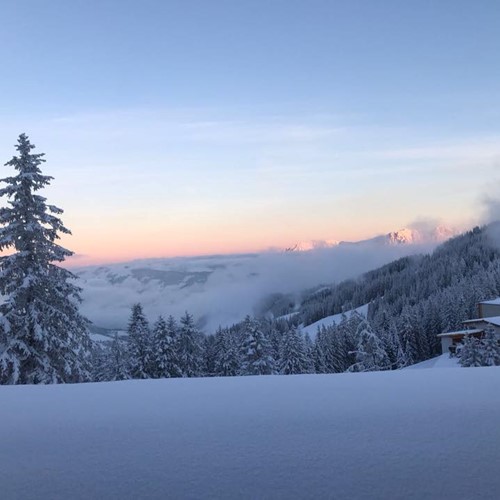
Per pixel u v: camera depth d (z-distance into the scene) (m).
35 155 21.73
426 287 133.62
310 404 5.30
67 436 4.20
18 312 20.44
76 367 21.59
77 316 21.88
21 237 20.91
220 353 54.16
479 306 78.44
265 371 46.66
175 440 3.90
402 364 79.19
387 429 4.01
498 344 44.50
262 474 3.03
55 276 21.48
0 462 3.48
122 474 3.13
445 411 4.64
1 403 6.23
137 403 5.89
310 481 2.89
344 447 3.54
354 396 5.75
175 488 2.86
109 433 4.25
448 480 2.86
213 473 3.08
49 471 3.25
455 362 52.28
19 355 20.00
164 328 43.25
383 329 90.50
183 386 7.46
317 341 85.25
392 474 2.97
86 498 2.77
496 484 2.79
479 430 3.88
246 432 4.08
